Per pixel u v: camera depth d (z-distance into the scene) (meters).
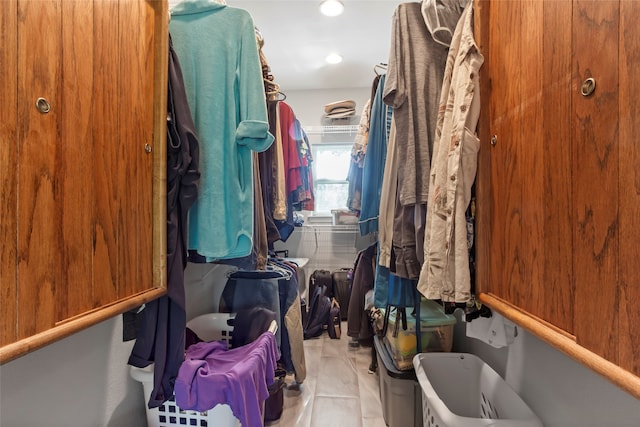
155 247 0.78
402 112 0.92
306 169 2.15
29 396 0.69
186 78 0.90
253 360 0.94
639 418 0.58
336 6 1.71
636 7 0.37
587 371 0.70
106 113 0.62
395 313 1.44
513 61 0.64
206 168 0.87
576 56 0.46
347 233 3.01
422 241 0.91
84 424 0.84
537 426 0.77
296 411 1.47
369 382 1.73
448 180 0.76
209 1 0.91
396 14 0.96
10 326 0.43
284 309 1.66
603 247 0.41
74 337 0.81
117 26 0.66
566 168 0.48
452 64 0.81
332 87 2.96
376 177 1.33
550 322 0.52
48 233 0.49
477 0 0.75
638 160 0.36
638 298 0.36
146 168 0.75
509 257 0.65
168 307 0.86
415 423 1.28
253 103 0.89
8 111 0.43
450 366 1.20
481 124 0.74
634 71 0.37
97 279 0.60
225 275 1.81
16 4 0.45
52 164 0.50
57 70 0.51
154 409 0.93
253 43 0.92
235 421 0.92
